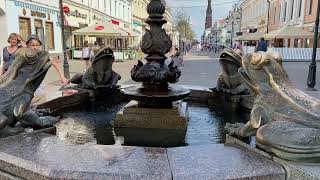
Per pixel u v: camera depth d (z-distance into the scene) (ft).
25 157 8.46
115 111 19.53
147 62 16.90
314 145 8.27
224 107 20.22
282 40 120.57
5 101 10.58
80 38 105.60
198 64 90.12
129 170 7.78
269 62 10.37
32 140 9.71
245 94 19.34
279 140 8.55
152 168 7.91
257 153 9.02
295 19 126.72
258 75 10.44
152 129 15.69
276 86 10.21
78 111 19.51
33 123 11.37
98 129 15.74
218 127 16.31
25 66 11.21
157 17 16.65
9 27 65.00
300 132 8.62
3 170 8.63
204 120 17.79
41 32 79.66
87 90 21.07
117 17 159.74
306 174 7.76
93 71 21.30
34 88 11.57
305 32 95.66
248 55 10.69
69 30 98.12
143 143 14.08
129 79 48.37
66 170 7.77
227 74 20.04
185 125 15.56
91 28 91.15
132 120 15.81
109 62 21.30
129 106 16.57
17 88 11.00
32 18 74.95
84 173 7.67
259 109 10.23
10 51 21.12
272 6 167.53
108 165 8.02
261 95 10.32
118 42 140.87
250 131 10.19
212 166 8.11
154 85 16.87
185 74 60.03
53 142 9.55
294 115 9.56
